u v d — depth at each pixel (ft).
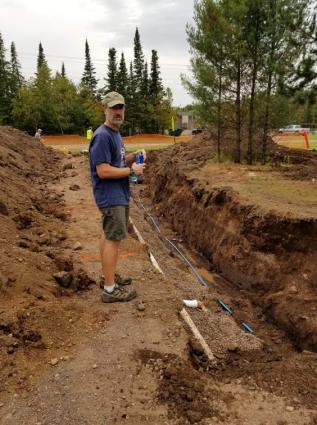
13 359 12.57
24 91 158.71
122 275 20.02
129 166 17.08
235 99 46.65
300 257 23.07
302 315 20.52
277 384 13.46
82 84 188.65
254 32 42.16
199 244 33.91
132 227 30.04
